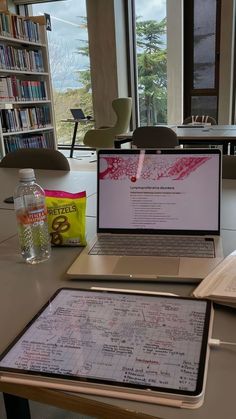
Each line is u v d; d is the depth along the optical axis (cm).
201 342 59
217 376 54
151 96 591
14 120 433
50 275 89
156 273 84
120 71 573
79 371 55
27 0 605
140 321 66
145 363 56
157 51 566
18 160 232
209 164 104
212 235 102
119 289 80
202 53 533
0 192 175
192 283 81
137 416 48
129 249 98
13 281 87
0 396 132
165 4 538
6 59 411
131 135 355
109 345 60
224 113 533
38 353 59
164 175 106
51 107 491
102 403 50
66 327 65
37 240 98
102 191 110
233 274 79
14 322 70
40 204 99
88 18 558
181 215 105
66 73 638
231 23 495
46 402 54
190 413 48
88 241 106
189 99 562
